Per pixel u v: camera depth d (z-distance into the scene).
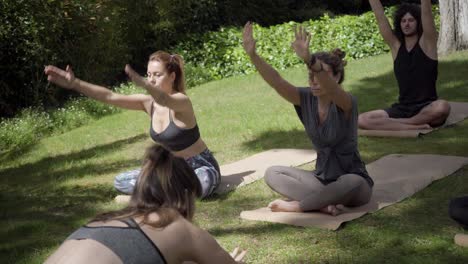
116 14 12.67
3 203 6.08
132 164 7.35
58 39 11.42
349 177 4.71
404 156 6.36
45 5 11.09
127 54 13.36
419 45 7.51
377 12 7.79
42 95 11.58
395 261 3.97
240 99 10.59
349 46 13.71
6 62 11.14
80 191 6.30
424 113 7.46
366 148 6.94
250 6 16.91
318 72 4.32
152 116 5.55
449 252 4.06
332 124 4.69
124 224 2.35
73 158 7.88
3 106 11.31
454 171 5.74
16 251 4.66
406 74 7.57
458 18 12.77
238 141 7.85
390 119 7.54
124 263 2.26
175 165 2.51
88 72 12.18
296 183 4.99
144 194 2.46
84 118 10.82
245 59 13.37
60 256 2.29
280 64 13.15
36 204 5.94
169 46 14.41
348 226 4.59
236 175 6.23
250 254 4.27
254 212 5.02
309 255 4.18
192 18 15.16
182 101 5.14
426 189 5.32
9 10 10.88
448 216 4.69
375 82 10.88
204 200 5.58
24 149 8.95
